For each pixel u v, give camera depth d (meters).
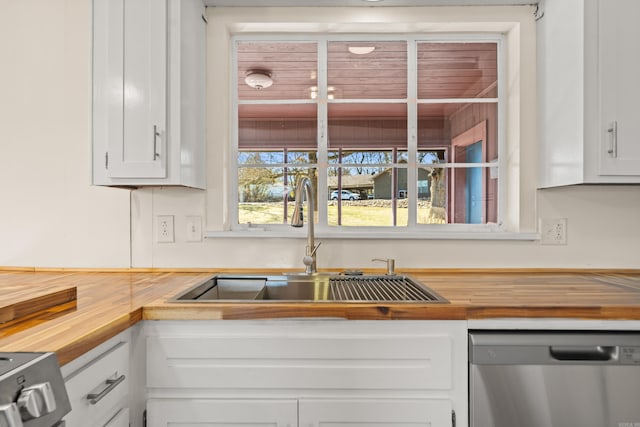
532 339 1.03
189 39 1.53
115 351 0.97
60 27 1.74
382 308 1.06
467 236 1.67
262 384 1.06
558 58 1.52
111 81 1.44
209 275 1.62
